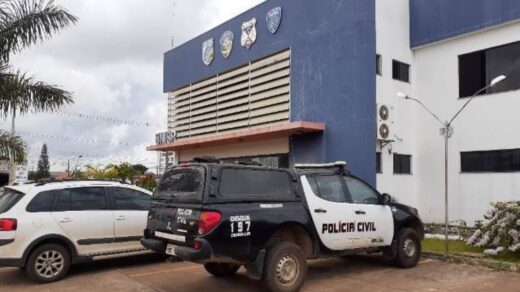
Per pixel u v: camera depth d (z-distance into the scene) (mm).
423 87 16547
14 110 12836
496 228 10188
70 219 9102
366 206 9047
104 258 10789
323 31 17094
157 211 7953
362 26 15742
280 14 19078
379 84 15562
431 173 16156
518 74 14172
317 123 16531
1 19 12953
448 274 8992
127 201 10031
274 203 7750
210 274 9195
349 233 8648
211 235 6926
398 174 16078
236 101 21625
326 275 9000
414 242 9688
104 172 24375
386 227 9281
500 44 14539
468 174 15180
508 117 14266
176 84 26781
